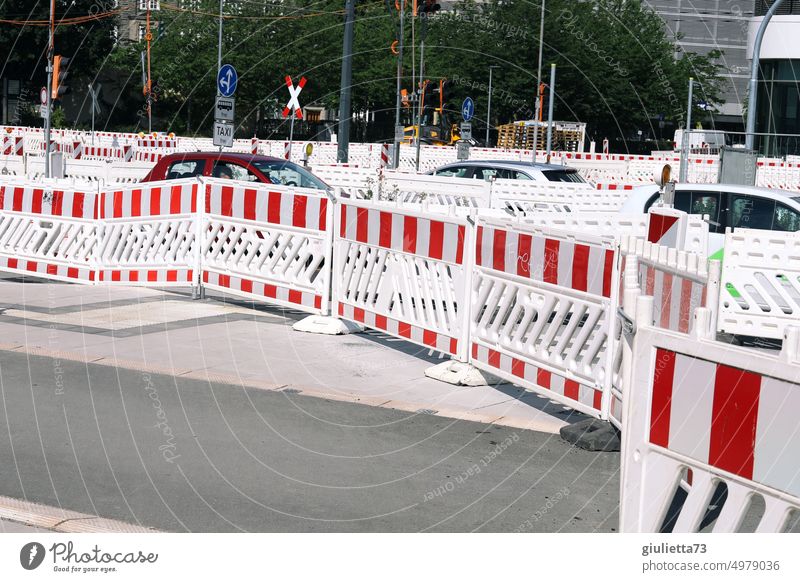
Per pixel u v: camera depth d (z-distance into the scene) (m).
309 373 7.95
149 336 9.09
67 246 12.28
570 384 6.74
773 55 37.56
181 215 11.23
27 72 61.84
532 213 12.29
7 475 5.34
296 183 13.92
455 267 7.97
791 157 29.86
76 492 5.11
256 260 10.50
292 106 30.33
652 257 6.31
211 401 7.00
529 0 51.06
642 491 3.43
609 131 54.44
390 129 57.94
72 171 21.64
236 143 39.69
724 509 3.13
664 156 38.00
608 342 6.28
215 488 5.25
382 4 53.94
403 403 7.18
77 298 11.19
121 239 11.83
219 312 10.48
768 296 10.09
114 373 7.68
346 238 9.43
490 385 7.88
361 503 5.11
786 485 2.90
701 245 10.91
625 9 53.44
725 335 11.20
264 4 55.53
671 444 3.30
